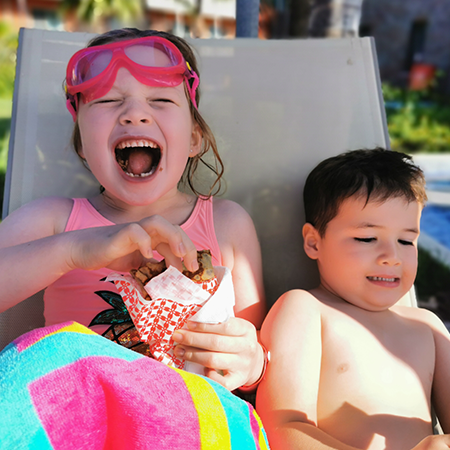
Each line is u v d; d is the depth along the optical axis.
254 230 1.52
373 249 1.36
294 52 1.76
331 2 2.28
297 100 1.73
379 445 1.18
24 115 1.62
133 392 0.77
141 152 1.33
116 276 0.99
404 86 12.48
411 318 1.44
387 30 12.60
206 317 1.03
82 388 0.76
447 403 1.35
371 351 1.31
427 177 6.50
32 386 0.74
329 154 1.71
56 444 0.71
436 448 0.99
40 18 12.87
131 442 0.75
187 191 1.68
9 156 1.59
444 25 12.07
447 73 12.08
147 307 0.98
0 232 1.31
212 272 1.01
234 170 1.70
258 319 1.42
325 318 1.35
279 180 1.69
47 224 1.36
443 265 3.88
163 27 12.32
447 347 1.40
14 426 0.69
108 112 1.25
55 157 1.61
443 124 10.01
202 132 1.53
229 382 1.07
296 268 1.64
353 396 1.24
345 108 1.73
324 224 1.45
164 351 1.04
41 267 1.03
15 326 1.40
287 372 1.23
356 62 1.76
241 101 1.73
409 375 1.30
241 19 1.97
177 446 0.76
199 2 12.55
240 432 0.85
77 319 1.25
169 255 0.99
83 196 1.59
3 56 10.70
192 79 1.42
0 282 1.04
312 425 1.15
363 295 1.38
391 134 9.48
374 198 1.36
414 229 1.38
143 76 1.25
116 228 1.01
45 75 1.65
